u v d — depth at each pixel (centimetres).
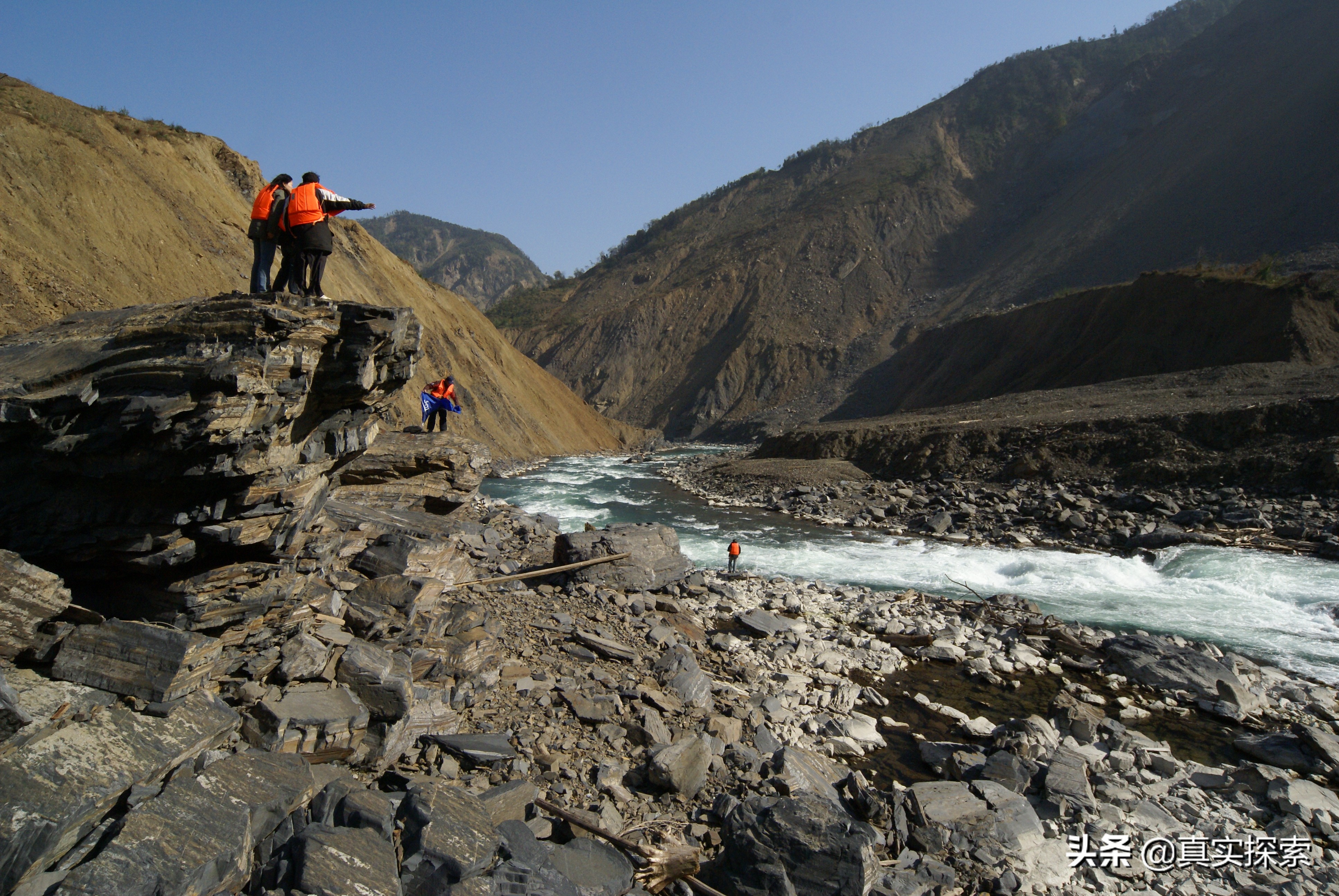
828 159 14475
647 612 1135
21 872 339
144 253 2336
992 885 575
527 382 5584
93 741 411
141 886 348
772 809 530
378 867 401
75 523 515
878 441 3347
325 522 726
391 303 4172
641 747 683
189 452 472
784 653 1106
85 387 459
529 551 1396
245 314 471
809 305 9588
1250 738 905
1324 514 1922
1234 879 622
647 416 9375
